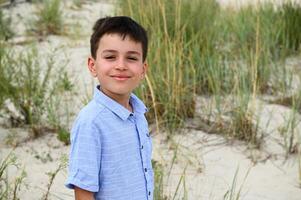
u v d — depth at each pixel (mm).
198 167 3492
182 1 5418
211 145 3779
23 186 3182
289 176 3436
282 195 3232
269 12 6020
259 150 3723
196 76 4461
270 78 4777
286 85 4598
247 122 3834
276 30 5520
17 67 4426
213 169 3492
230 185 3326
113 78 1756
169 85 4004
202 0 5867
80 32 6688
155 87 3994
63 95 4414
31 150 3639
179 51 4156
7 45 5562
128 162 1818
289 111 4246
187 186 3275
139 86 3936
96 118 1748
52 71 4957
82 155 1733
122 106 1795
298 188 3311
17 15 7113
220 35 5344
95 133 1736
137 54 1773
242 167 3527
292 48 5547
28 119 3965
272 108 4297
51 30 6609
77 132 1755
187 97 4098
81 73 5164
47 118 4023
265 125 4023
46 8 6965
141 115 1913
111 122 1772
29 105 3893
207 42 4852
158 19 4477
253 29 5520
